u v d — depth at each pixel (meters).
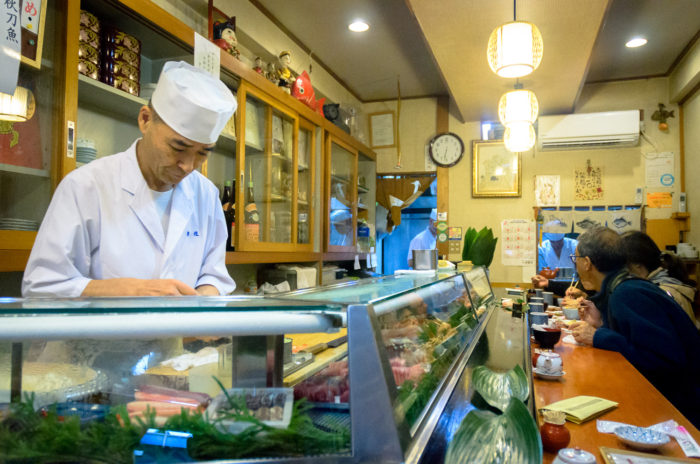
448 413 0.93
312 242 3.96
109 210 1.46
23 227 1.67
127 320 0.65
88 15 1.95
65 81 1.76
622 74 4.90
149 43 2.32
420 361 1.01
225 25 2.86
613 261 2.22
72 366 0.70
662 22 3.78
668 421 1.10
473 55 3.61
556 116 5.04
